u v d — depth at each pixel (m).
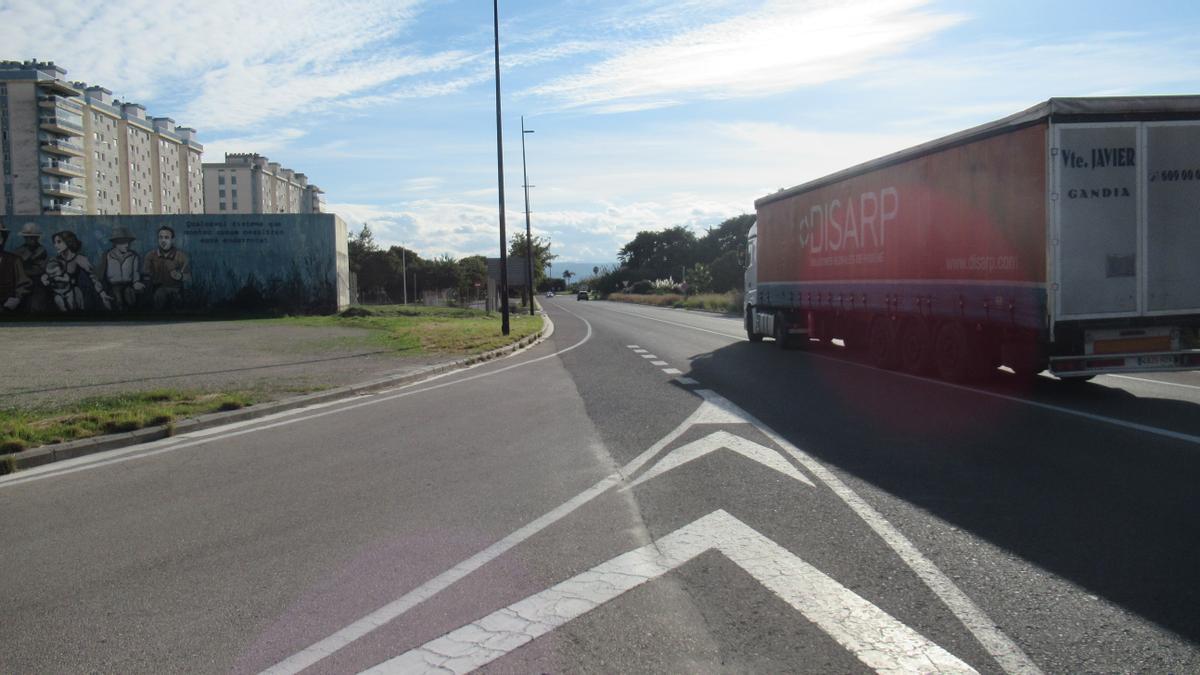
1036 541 5.35
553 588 4.71
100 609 4.53
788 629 4.11
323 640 4.09
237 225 40.97
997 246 11.73
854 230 16.42
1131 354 10.87
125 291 40.41
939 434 9.00
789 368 16.39
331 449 8.92
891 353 15.34
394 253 109.69
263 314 41.03
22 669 3.84
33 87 88.56
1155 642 3.90
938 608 4.33
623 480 7.22
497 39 27.28
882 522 5.82
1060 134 10.55
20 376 15.11
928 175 13.58
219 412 11.02
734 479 7.15
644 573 4.92
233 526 6.05
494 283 53.84
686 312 58.47
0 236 39.66
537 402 12.27
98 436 9.23
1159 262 10.78
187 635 4.18
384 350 21.08
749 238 24.58
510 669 3.74
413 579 4.89
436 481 7.33
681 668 3.72
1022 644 3.91
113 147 102.00
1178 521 5.71
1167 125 10.70
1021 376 14.12
